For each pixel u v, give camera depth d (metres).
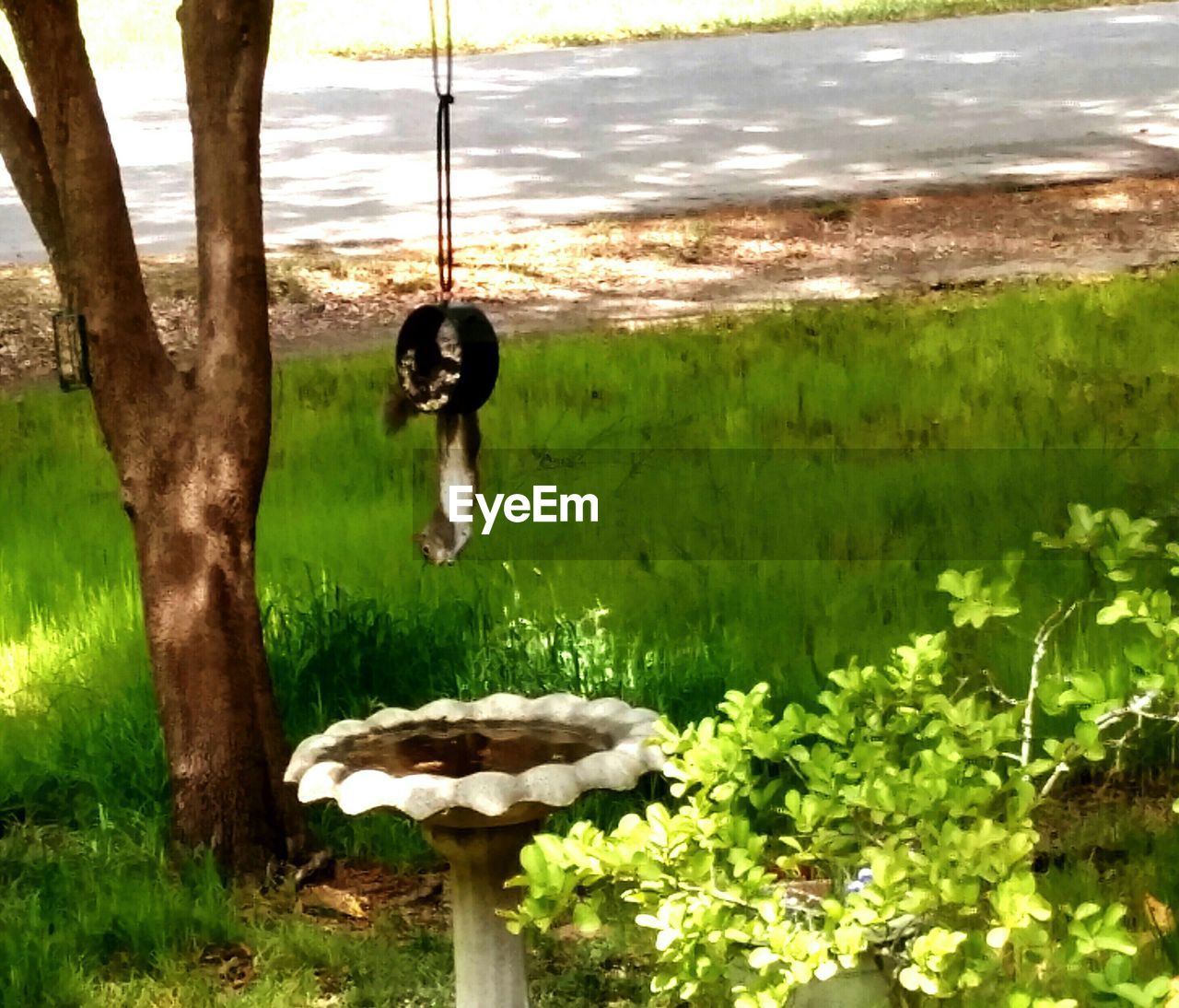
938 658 4.05
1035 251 13.78
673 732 3.84
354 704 6.15
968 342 10.74
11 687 6.63
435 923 5.12
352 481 8.54
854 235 14.55
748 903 3.50
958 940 3.35
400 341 4.58
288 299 12.91
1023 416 9.06
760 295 12.70
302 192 16.59
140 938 4.91
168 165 18.16
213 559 5.34
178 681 5.36
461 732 4.47
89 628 6.97
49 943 4.83
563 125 19.73
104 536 8.01
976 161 17.14
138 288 5.32
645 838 3.53
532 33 26.62
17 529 8.10
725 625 6.65
